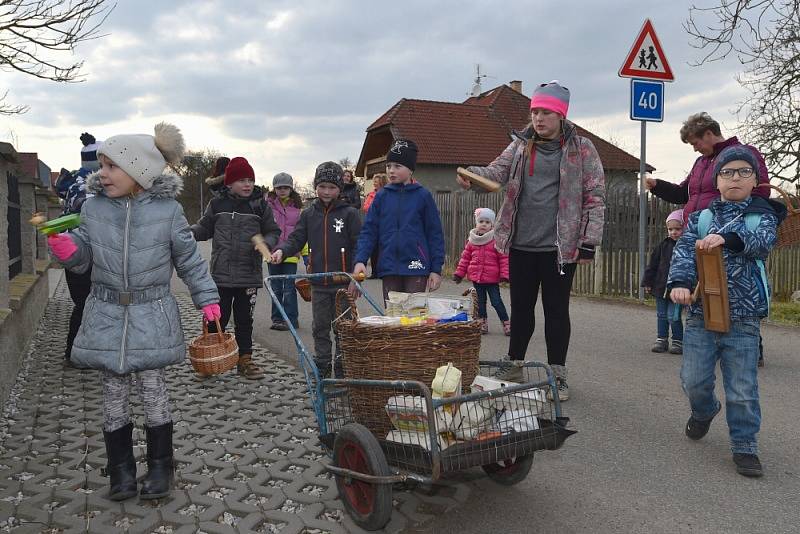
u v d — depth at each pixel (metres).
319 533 3.22
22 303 6.56
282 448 4.31
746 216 3.96
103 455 4.12
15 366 5.95
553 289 5.34
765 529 3.28
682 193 6.48
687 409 5.17
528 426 3.29
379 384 3.25
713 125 5.84
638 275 10.83
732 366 3.99
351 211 6.10
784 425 4.79
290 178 9.40
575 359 6.82
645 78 9.55
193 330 8.23
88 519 3.32
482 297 8.15
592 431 4.68
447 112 31.06
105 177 3.50
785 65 11.62
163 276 3.63
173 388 5.73
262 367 6.43
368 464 3.11
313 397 3.84
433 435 2.94
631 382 5.94
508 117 31.89
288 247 5.97
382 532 3.21
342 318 3.93
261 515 3.34
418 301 4.03
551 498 3.62
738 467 3.94
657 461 4.14
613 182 30.45
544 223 5.29
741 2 9.69
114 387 3.58
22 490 3.63
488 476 3.74
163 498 3.54
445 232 16.20
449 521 3.35
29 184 8.16
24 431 4.60
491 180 5.02
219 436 4.51
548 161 5.29
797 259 13.46
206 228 6.20
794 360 6.75
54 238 3.33
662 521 3.36
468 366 3.52
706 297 3.96
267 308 10.27
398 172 5.43
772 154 12.71
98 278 3.55
